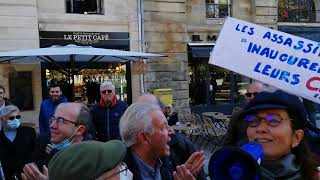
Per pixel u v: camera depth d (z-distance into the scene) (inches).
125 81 589.9
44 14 535.8
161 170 117.3
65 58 401.1
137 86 593.9
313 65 79.0
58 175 57.5
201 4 659.4
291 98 69.9
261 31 83.1
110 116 246.7
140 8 596.7
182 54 627.5
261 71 81.7
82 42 558.9
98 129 247.9
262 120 70.0
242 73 83.0
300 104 70.6
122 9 585.9
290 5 725.3
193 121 478.0
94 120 248.5
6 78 512.1
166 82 614.2
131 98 589.9
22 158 185.3
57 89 284.5
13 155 184.9
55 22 543.2
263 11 689.0
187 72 632.4
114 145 62.1
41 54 343.6
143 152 107.7
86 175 56.8
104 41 573.9
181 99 624.4
